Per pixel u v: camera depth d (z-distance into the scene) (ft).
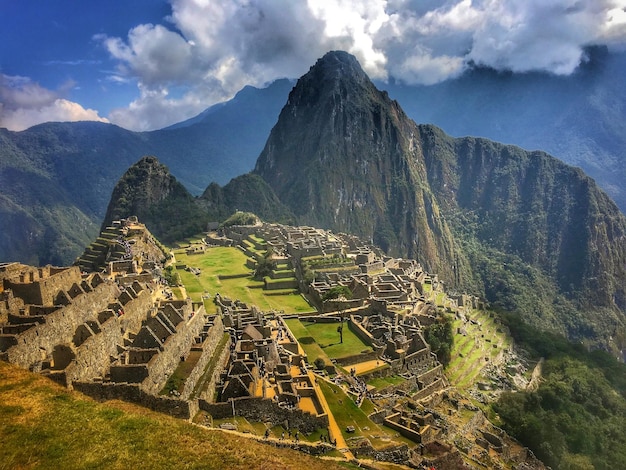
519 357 545.44
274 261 535.19
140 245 508.53
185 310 266.16
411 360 363.76
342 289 439.22
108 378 193.77
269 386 239.30
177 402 190.60
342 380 306.76
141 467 150.41
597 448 400.47
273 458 173.27
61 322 201.46
